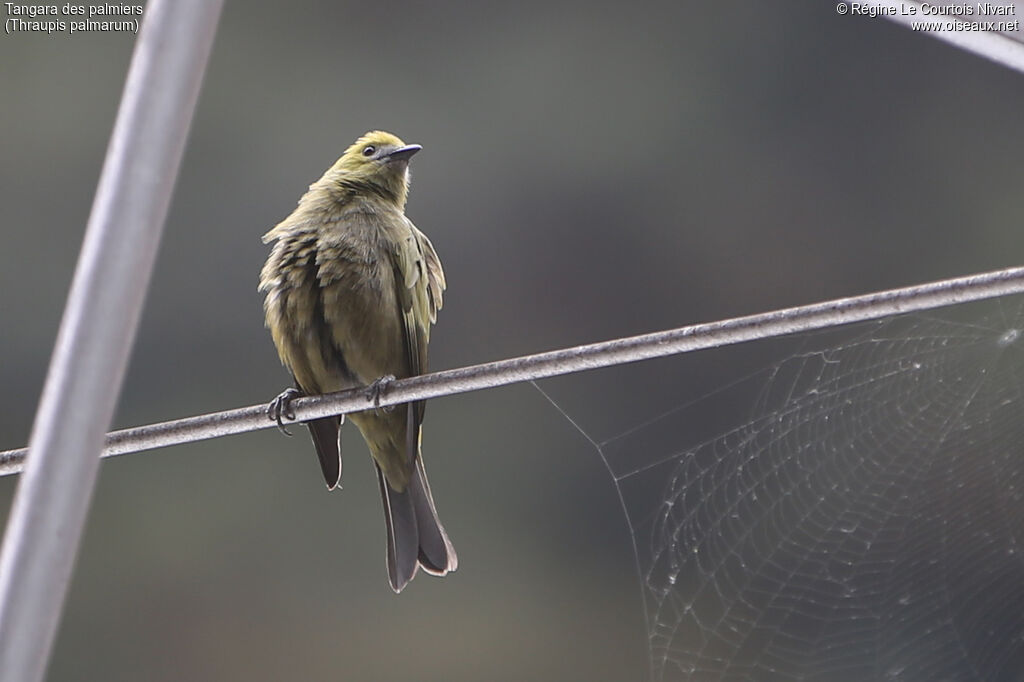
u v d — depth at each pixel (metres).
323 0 18.31
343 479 15.41
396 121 18.22
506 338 17.84
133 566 15.05
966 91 17.75
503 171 18.31
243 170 17.80
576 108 18.42
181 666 14.59
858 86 18.08
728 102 18.31
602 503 14.94
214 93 17.86
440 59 18.59
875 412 5.77
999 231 17.36
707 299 17.77
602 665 14.16
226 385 16.72
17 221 16.73
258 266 17.28
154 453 15.54
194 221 17.39
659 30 18.42
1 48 16.81
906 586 5.65
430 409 15.76
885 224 17.61
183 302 16.94
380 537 15.16
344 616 14.92
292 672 14.58
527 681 14.23
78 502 2.28
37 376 16.44
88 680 14.52
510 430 15.66
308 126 18.08
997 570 5.52
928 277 17.30
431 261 6.04
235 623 14.83
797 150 18.02
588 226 18.11
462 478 15.52
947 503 5.61
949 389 5.70
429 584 14.92
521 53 18.50
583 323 17.80
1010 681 5.48
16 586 2.24
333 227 5.69
